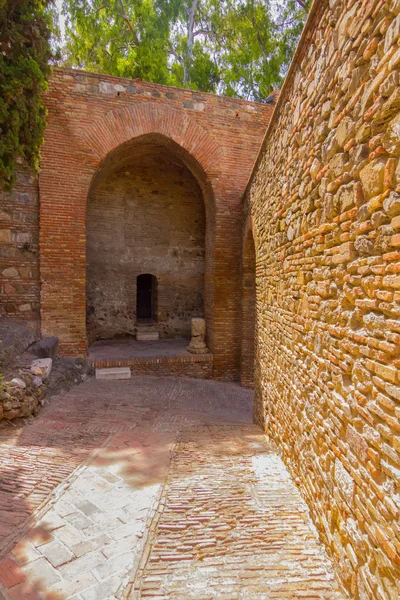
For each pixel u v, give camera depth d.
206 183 10.22
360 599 1.93
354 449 2.05
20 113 6.41
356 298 2.05
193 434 5.38
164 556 2.55
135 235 12.40
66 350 8.64
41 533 2.86
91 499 3.39
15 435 4.96
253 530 2.80
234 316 10.23
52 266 8.48
